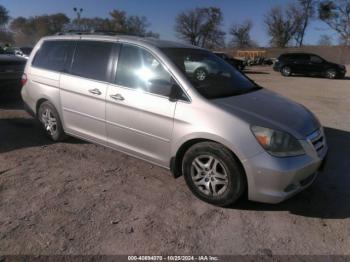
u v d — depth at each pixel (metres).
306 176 3.33
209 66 4.24
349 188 4.03
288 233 3.11
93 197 3.62
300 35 76.69
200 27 86.88
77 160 4.62
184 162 3.62
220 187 3.44
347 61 51.06
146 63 3.93
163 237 2.98
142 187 3.89
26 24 80.75
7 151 4.88
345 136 6.23
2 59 7.63
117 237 2.95
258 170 3.15
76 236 2.94
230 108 3.41
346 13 53.03
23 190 3.72
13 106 7.79
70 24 73.88
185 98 3.57
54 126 5.21
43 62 5.20
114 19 72.69
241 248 2.88
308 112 3.97
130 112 3.96
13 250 2.73
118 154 4.88
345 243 2.98
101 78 4.30
